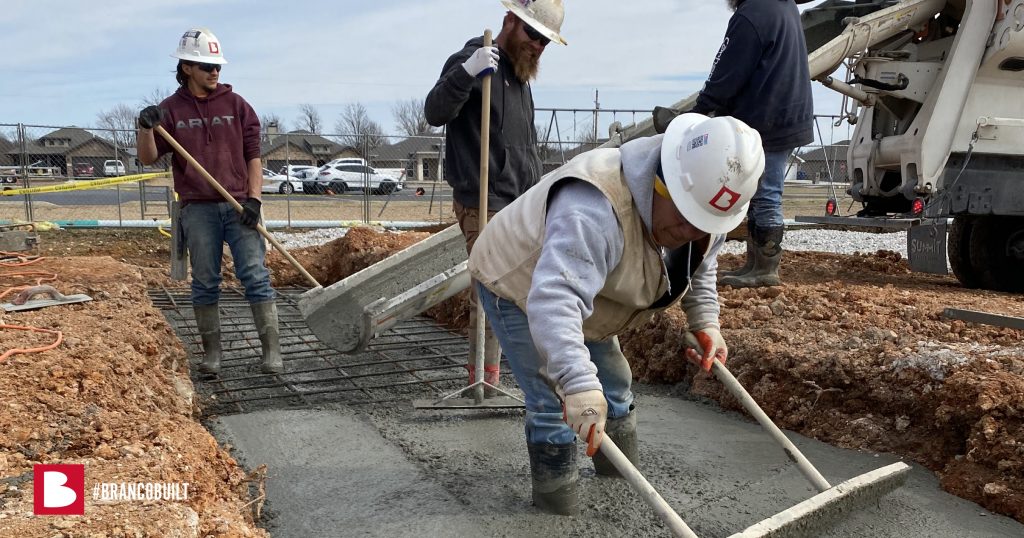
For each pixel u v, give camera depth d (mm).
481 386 3875
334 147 27672
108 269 6145
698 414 3969
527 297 2148
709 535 2605
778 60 4629
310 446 3422
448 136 3812
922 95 6137
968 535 2615
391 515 2738
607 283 2188
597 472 3104
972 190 6242
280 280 8602
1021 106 6180
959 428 3150
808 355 3795
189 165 4293
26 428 2350
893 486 2637
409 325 6230
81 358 3098
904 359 3484
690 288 2654
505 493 2934
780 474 3141
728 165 1906
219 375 4539
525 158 3830
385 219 16328
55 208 16359
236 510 2400
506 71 3717
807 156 15617
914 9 6223
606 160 2111
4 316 3887
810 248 11219
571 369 1948
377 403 4074
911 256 6656
